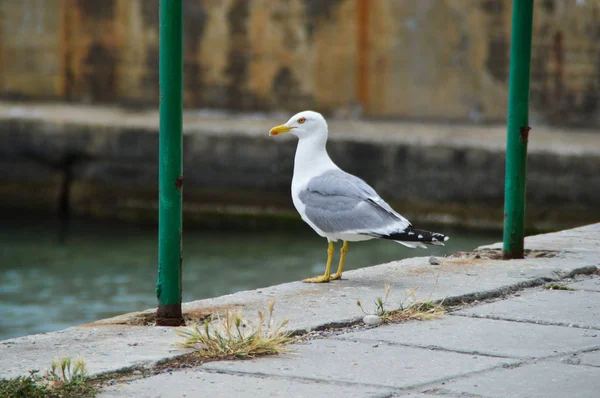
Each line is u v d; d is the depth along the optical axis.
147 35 24.45
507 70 22.34
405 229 7.03
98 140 23.38
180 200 5.88
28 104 25.03
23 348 5.26
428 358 5.08
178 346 5.28
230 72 23.98
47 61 25.06
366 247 18.80
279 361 5.05
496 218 21.17
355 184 7.41
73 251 19.30
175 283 5.86
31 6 24.97
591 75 21.94
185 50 24.16
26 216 23.91
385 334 5.62
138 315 6.14
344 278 7.31
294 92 23.67
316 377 4.75
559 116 22.22
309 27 23.39
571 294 6.73
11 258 18.45
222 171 22.62
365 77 23.20
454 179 21.33
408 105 23.08
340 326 5.83
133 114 24.38
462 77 22.66
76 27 24.81
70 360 4.86
